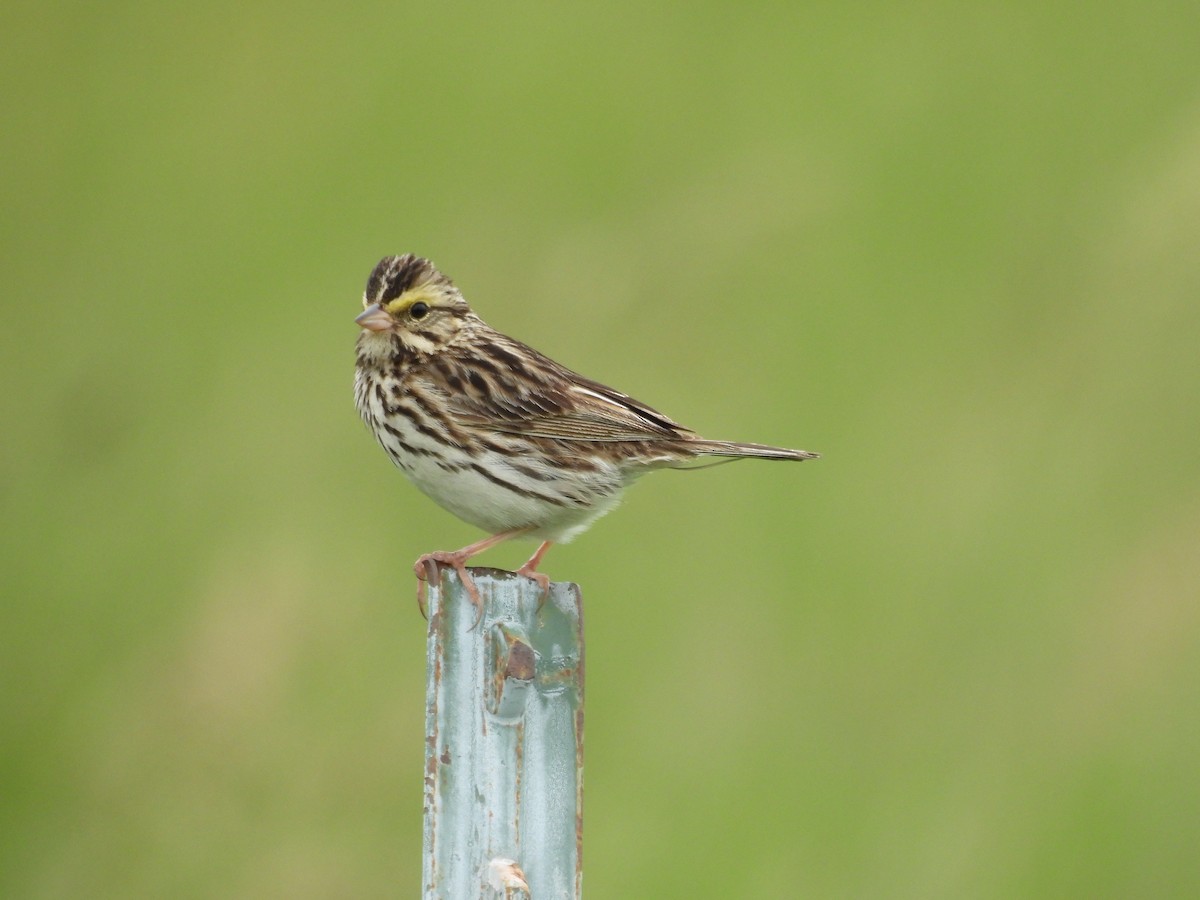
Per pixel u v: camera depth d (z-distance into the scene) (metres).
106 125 17.16
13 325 15.38
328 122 16.95
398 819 12.80
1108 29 17.72
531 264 15.23
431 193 15.88
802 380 14.71
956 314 15.19
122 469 14.37
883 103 16.84
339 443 14.19
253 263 15.72
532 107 16.78
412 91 16.94
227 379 14.84
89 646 13.52
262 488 14.06
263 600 13.42
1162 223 15.24
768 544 13.95
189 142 16.80
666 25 17.77
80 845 12.95
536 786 6.77
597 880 12.51
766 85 17.06
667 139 16.45
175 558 13.82
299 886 12.73
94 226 16.22
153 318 15.30
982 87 17.19
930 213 15.88
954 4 18.02
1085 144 16.50
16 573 13.88
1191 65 17.20
